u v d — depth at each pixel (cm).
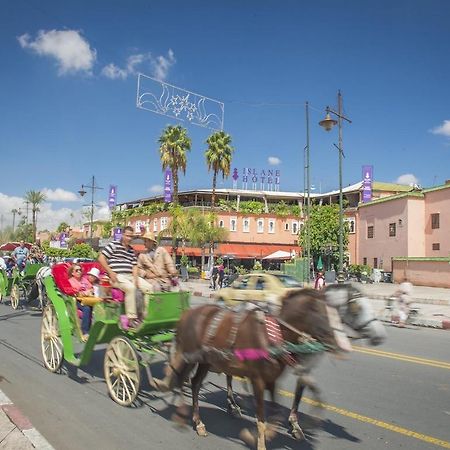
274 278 1412
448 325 1617
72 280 838
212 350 545
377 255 4709
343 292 522
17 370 841
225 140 5019
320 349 500
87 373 827
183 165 5041
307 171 2928
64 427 583
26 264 1662
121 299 692
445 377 856
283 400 699
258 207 6238
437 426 604
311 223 4978
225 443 542
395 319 1720
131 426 590
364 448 532
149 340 669
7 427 539
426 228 4288
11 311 1586
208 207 5966
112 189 6569
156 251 801
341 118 2400
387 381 821
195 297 2791
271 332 503
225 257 5522
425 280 3728
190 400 693
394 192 6028
